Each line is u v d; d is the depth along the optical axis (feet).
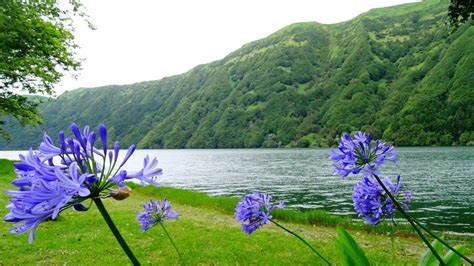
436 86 363.76
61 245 30.91
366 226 47.06
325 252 31.19
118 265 25.98
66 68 84.69
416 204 85.05
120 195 5.19
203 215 55.52
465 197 93.40
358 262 8.40
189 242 33.27
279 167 212.02
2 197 47.62
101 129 5.40
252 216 9.11
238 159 299.17
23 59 73.56
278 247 32.50
